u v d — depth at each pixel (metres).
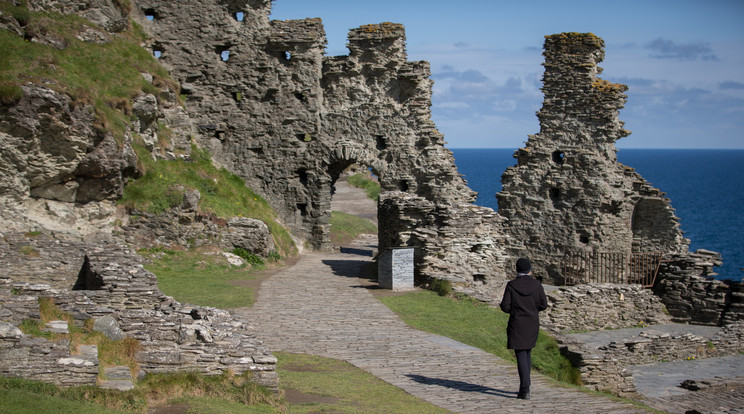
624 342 24.64
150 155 31.45
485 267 28.30
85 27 33.53
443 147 40.41
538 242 38.97
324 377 14.75
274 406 12.15
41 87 25.16
